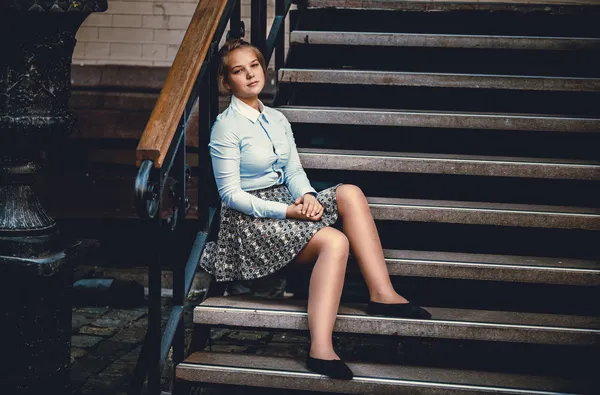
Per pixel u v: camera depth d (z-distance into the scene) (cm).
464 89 399
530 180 364
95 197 532
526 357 316
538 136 381
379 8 443
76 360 377
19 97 286
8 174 296
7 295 295
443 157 355
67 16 286
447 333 296
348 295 357
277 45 406
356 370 292
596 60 410
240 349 388
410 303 301
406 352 368
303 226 296
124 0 535
